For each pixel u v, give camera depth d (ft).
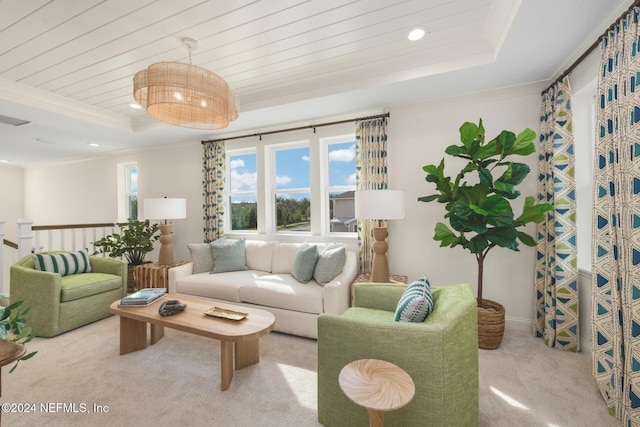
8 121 11.23
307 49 7.47
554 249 7.82
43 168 20.04
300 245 10.93
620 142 5.13
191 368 6.95
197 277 10.50
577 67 7.36
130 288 13.23
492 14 6.24
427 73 8.00
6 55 7.53
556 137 7.67
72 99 10.55
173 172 14.96
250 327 6.26
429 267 9.96
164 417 5.31
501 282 9.19
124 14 5.99
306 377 6.57
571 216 7.50
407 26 6.60
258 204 12.91
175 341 8.41
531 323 8.86
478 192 7.58
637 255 4.75
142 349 7.89
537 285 8.48
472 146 7.63
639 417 4.74
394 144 10.33
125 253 13.93
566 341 7.60
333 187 11.88
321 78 9.08
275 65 8.28
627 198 5.00
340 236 11.43
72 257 10.46
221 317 6.79
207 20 6.23
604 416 5.33
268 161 12.90
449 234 8.13
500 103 9.07
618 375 5.17
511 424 5.17
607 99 5.54
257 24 6.40
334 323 4.87
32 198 20.74
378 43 7.28
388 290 7.14
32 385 6.27
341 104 10.05
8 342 3.19
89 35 6.72
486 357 7.36
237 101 7.00
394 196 8.18
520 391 6.03
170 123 7.10
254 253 11.61
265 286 9.12
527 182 8.87
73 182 18.67
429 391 4.25
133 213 17.13
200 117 7.38
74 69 8.32
